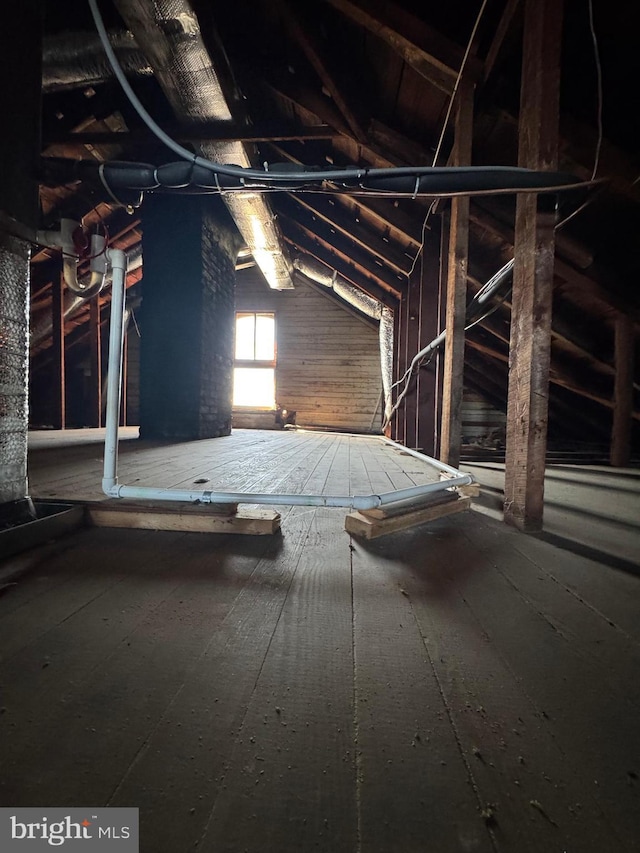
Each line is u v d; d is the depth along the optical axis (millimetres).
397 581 1062
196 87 2496
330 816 451
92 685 645
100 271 1433
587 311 3477
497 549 1322
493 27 2000
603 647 789
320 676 683
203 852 411
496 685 674
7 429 1222
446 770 512
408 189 1593
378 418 7531
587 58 1858
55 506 1438
